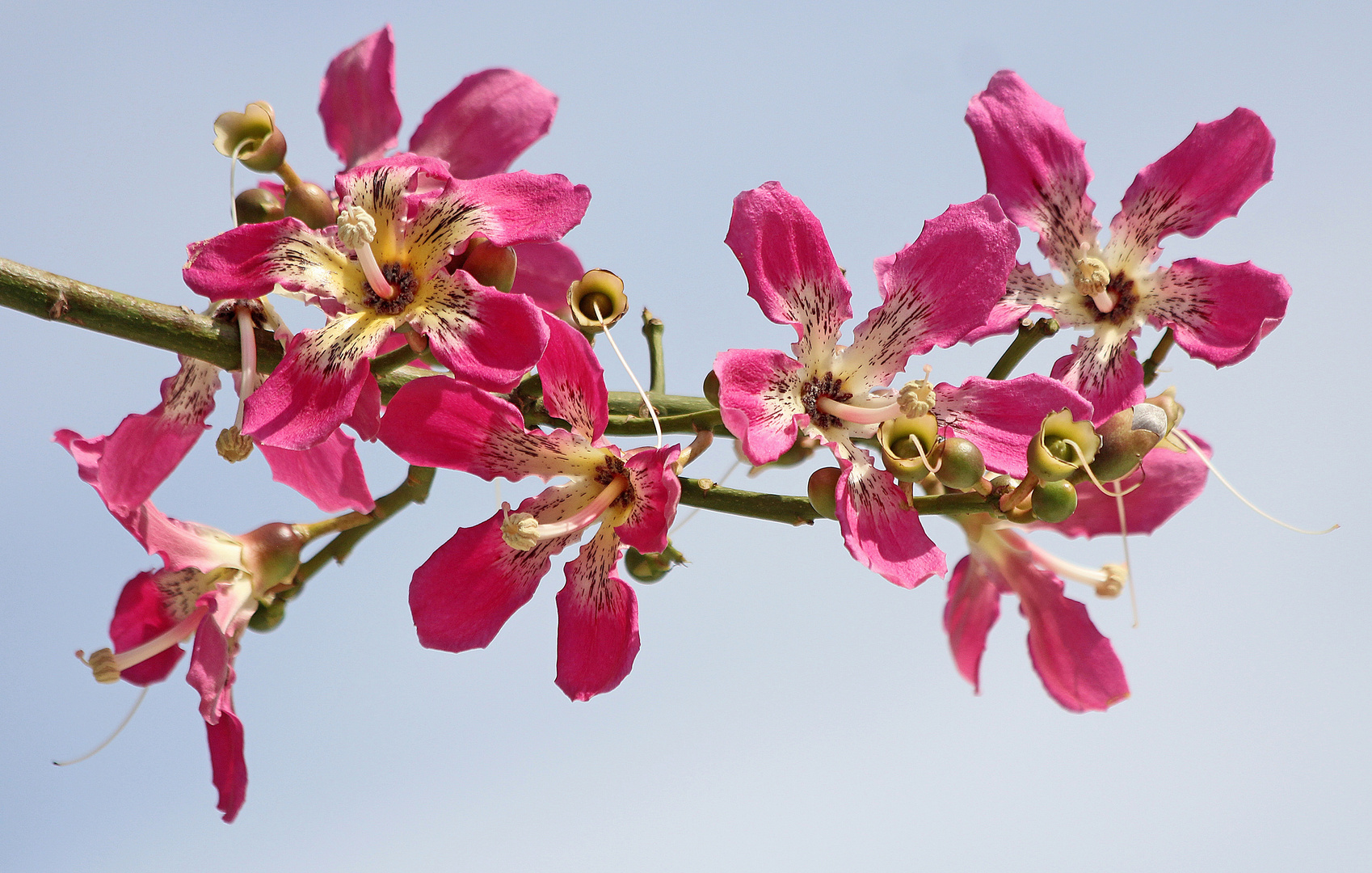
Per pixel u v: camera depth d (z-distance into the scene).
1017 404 1.26
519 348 1.23
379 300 1.26
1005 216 1.26
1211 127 1.30
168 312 1.26
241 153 1.28
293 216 1.28
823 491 1.24
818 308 1.26
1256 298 1.29
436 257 1.26
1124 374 1.29
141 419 1.29
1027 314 1.30
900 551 1.24
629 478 1.25
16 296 1.25
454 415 1.24
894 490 1.25
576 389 1.24
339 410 1.24
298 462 1.30
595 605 1.25
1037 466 1.22
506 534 1.24
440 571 1.25
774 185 1.25
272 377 1.24
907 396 1.24
